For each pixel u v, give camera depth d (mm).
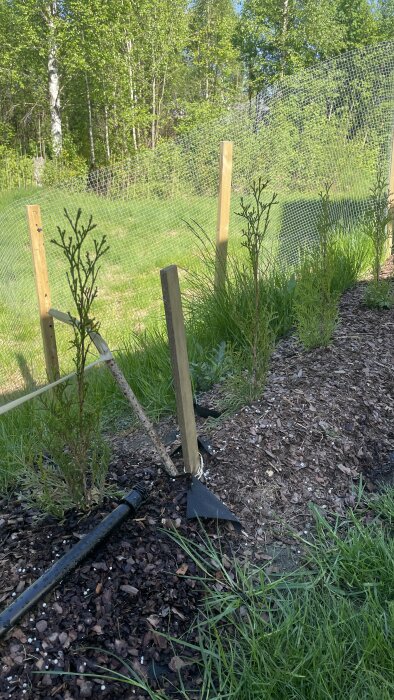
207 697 1649
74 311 6938
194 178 7344
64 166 18375
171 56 21219
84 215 8008
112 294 6969
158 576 2049
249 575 2107
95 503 2344
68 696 1688
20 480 2564
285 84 6355
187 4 21734
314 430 2857
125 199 7828
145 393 3500
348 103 6121
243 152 6699
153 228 7703
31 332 6676
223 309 4090
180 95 24859
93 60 18953
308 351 3697
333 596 2006
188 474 2453
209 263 5180
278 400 3055
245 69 27062
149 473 2549
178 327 2180
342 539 2334
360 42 28344
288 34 24828
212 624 1856
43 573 2014
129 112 20516
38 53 19109
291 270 4984
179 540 2195
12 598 1934
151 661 1806
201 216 7449
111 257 7715
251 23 25391
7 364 5832
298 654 1762
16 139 22969
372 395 3193
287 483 2566
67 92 21859
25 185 15336
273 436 2777
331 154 6270
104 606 1925
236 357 3271
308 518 2422
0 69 19188
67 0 18781
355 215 6027
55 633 1834
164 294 2098
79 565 2041
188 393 2326
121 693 1710
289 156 6469
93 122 23844
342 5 28562
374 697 1613
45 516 2293
